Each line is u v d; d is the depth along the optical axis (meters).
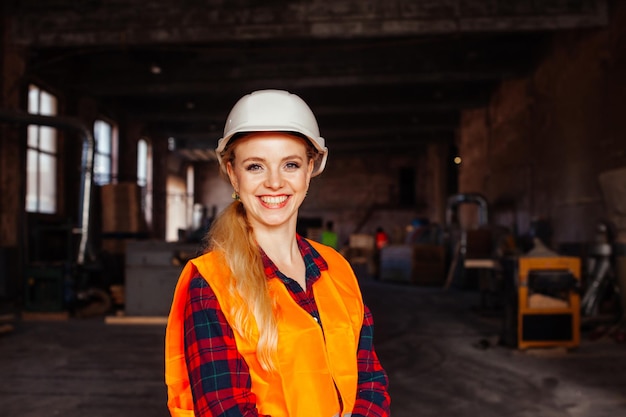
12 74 11.82
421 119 22.20
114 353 6.17
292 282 1.19
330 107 18.17
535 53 13.99
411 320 8.53
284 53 14.72
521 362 5.61
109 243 11.98
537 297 6.08
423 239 17.27
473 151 20.12
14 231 11.84
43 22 11.69
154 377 5.09
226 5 11.42
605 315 7.66
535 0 10.79
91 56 14.83
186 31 11.45
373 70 14.54
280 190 1.20
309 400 1.09
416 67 14.46
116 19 11.56
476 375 5.08
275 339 1.08
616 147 9.77
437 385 4.75
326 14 11.28
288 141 1.20
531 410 4.05
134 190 12.27
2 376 5.12
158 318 8.37
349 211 31.12
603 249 7.63
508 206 16.22
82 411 4.07
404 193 31.28
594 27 10.64
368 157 31.36
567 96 11.95
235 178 1.26
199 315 1.08
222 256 1.14
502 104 16.70
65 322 8.55
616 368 5.33
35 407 4.17
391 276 16.31
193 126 23.06
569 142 11.84
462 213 21.20
